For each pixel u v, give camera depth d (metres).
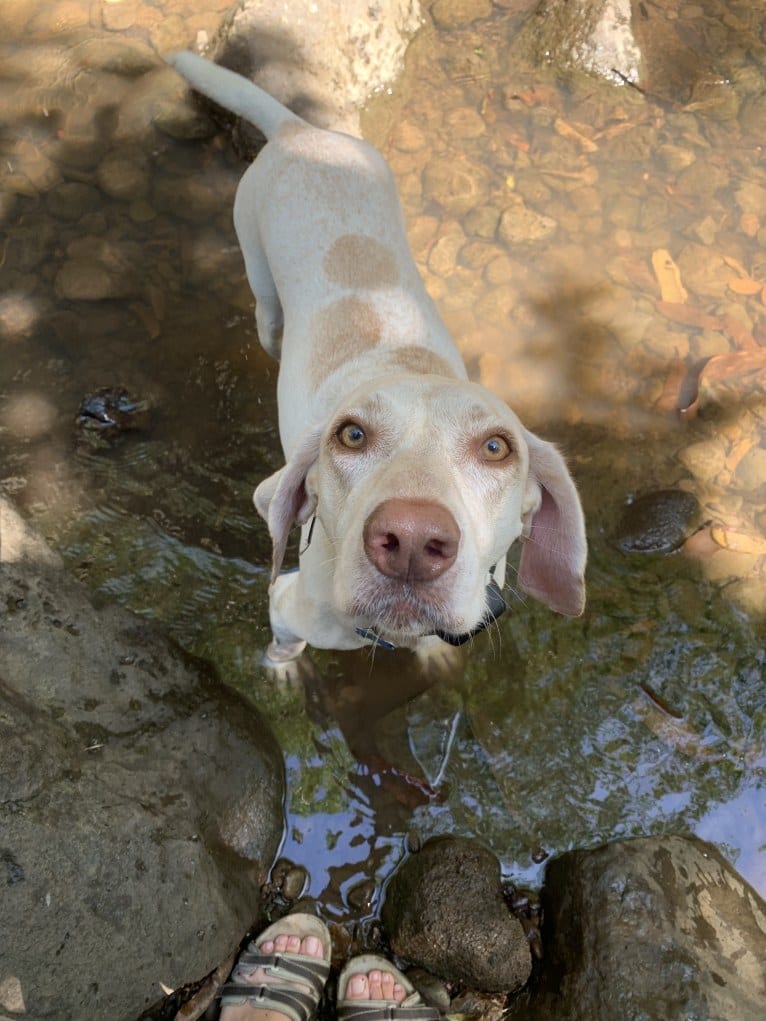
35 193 1.03
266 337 0.90
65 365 0.93
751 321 0.99
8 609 0.70
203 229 1.02
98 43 1.16
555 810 0.75
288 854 0.73
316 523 0.61
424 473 0.48
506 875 0.73
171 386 0.92
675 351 0.97
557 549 0.62
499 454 0.53
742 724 0.79
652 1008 0.62
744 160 1.11
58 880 0.57
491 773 0.76
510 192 1.07
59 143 1.07
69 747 0.64
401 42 1.14
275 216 0.78
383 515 0.45
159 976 0.60
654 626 0.82
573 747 0.77
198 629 0.81
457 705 0.79
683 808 0.75
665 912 0.66
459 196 1.06
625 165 1.10
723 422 0.93
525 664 0.81
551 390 0.94
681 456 0.91
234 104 0.84
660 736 0.78
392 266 0.75
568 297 1.00
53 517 0.85
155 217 1.03
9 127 1.08
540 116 1.13
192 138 1.08
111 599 0.79
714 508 0.88
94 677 0.70
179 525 0.86
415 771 0.76
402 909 0.69
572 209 1.06
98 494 0.87
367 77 1.11
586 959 0.65
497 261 1.02
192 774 0.69
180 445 0.90
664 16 1.21
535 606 0.83
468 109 1.14
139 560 0.84
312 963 0.67
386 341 0.71
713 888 0.69
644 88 1.16
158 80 1.12
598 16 1.14
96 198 1.03
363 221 0.76
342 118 1.09
